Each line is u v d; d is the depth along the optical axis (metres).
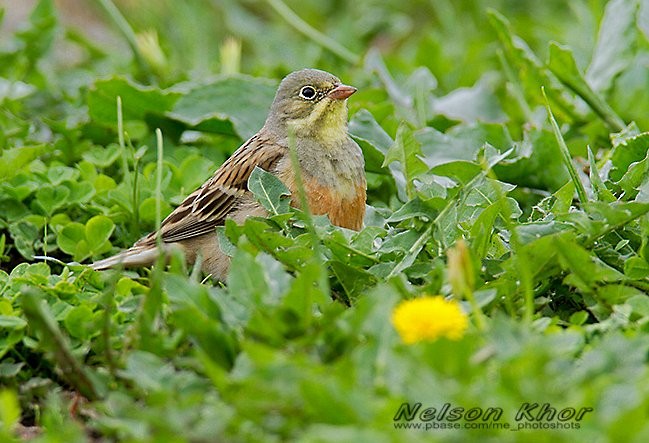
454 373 7.17
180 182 13.24
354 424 6.82
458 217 9.89
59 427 7.82
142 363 7.86
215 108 14.46
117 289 9.75
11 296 9.92
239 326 8.27
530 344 7.30
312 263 8.11
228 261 12.02
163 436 6.80
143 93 14.20
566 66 13.70
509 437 6.58
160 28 20.86
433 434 6.64
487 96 15.65
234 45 17.41
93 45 18.45
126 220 12.46
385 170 12.92
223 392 7.34
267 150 12.19
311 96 12.25
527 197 12.57
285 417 7.07
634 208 9.20
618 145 11.20
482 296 8.47
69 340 8.92
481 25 20.33
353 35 20.33
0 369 8.88
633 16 14.47
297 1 21.94
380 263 9.64
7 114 14.82
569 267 8.92
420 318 7.39
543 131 12.30
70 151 14.29
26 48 16.64
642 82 14.66
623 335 8.02
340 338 7.79
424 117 14.66
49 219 12.27
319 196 11.83
